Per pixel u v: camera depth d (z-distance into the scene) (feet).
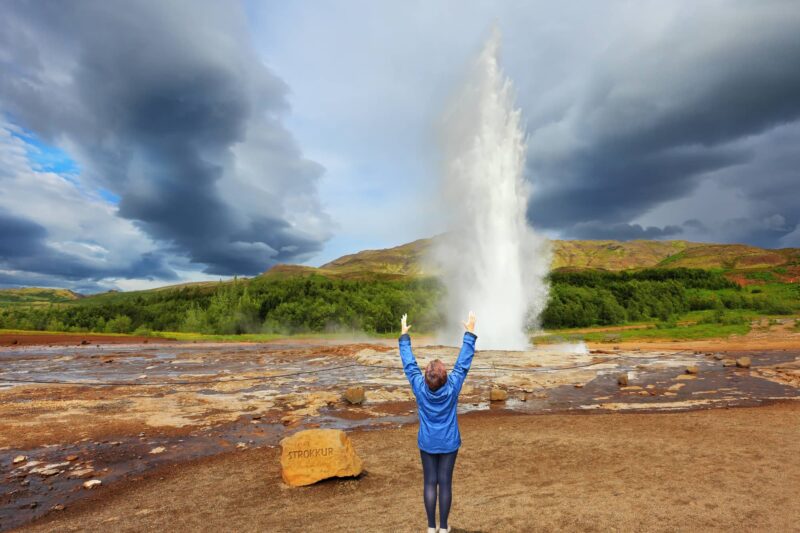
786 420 35.17
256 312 284.00
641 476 23.04
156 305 345.31
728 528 16.42
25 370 81.66
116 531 19.25
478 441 32.71
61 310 292.81
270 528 18.67
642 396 51.39
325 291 335.67
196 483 25.48
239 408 47.06
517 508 19.35
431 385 15.19
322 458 24.71
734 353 92.94
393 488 23.48
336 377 70.18
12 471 28.35
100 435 36.70
